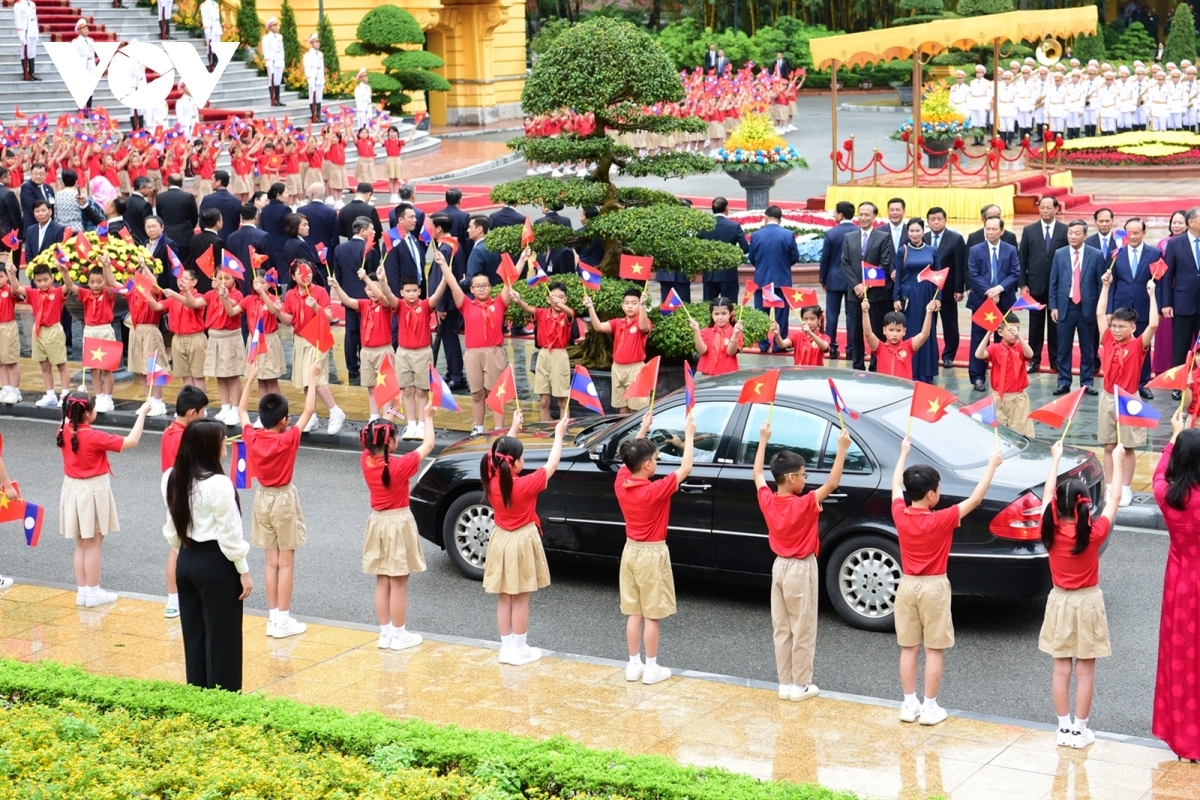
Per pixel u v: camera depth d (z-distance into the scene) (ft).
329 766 24.71
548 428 41.52
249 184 106.11
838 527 34.68
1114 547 40.27
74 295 62.23
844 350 65.72
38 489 49.65
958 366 61.26
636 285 52.60
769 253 64.13
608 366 54.80
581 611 37.14
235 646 30.09
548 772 24.34
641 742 28.12
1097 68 137.90
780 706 29.81
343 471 51.03
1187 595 26.03
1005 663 32.65
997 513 33.01
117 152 99.50
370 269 63.82
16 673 29.84
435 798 23.53
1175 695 26.25
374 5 159.12
